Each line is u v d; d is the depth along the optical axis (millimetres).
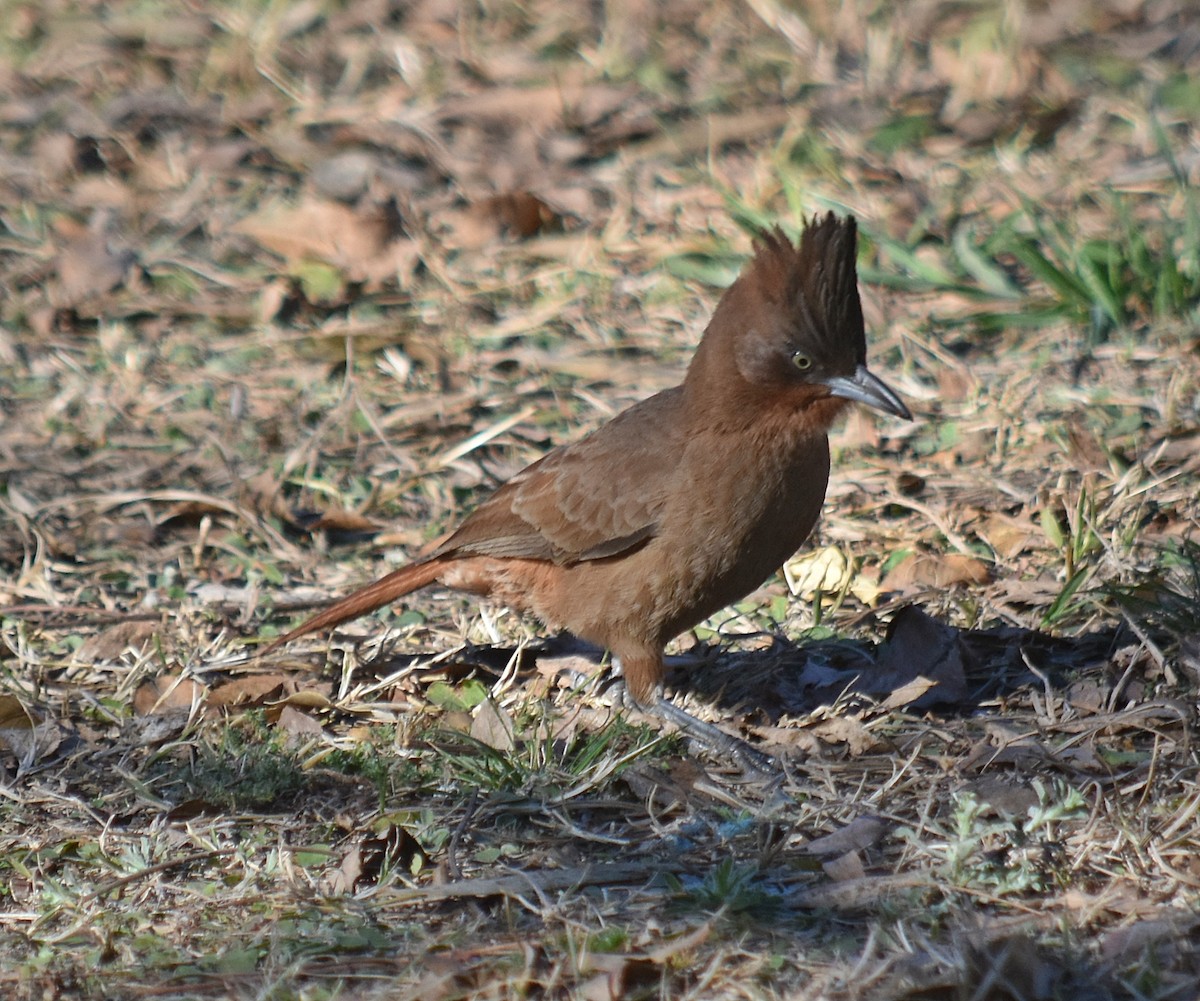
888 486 12586
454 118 19000
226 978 6805
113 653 10750
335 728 9586
